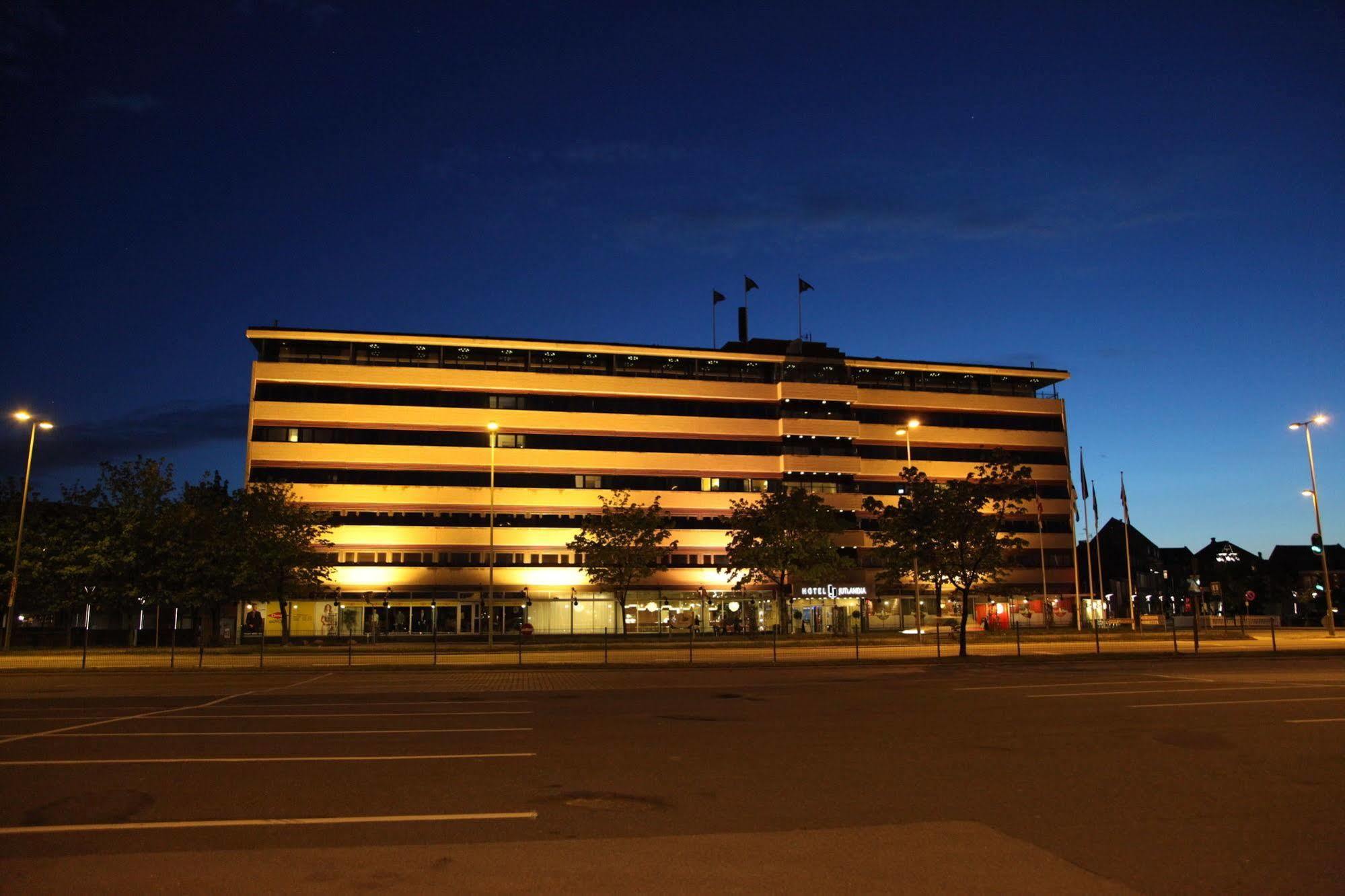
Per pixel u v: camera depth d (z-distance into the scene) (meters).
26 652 42.03
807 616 77.31
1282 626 75.75
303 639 64.12
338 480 71.44
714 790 11.16
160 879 7.54
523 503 74.69
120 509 49.25
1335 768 12.63
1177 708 19.39
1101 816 9.83
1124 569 121.88
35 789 11.12
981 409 87.31
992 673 29.84
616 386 77.94
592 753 13.82
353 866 7.92
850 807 10.23
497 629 72.44
